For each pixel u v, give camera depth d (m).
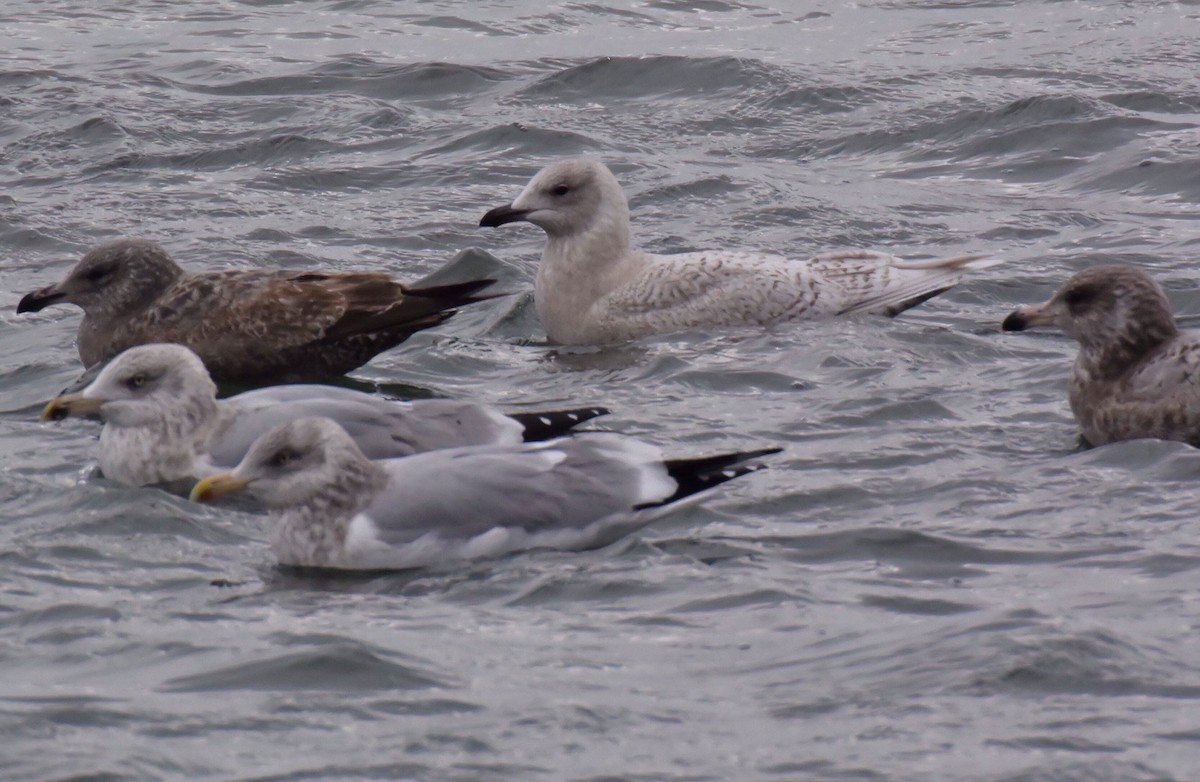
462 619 11.20
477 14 35.47
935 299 19.48
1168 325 14.74
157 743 9.41
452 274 20.69
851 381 16.39
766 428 15.10
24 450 15.06
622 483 12.64
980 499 13.16
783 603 11.32
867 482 13.58
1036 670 10.07
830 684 10.07
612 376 16.92
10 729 9.54
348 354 17.31
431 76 30.03
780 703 9.84
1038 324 15.02
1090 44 31.41
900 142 26.00
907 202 23.39
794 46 32.28
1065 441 14.65
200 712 9.79
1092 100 26.69
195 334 17.16
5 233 22.22
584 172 18.59
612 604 11.41
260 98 28.81
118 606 11.45
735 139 26.55
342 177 24.72
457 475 12.47
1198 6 34.34
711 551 12.28
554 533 12.42
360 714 9.77
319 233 22.36
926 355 17.17
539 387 16.70
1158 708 9.65
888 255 19.25
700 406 15.84
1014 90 27.94
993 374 16.61
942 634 10.65
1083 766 9.02
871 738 9.41
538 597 11.58
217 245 21.62
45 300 17.53
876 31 33.38
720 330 18.19
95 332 17.56
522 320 19.36
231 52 32.38
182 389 14.28
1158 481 13.40
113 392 14.23
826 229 22.23
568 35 33.66
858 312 18.53
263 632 10.93
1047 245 21.36
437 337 18.70
